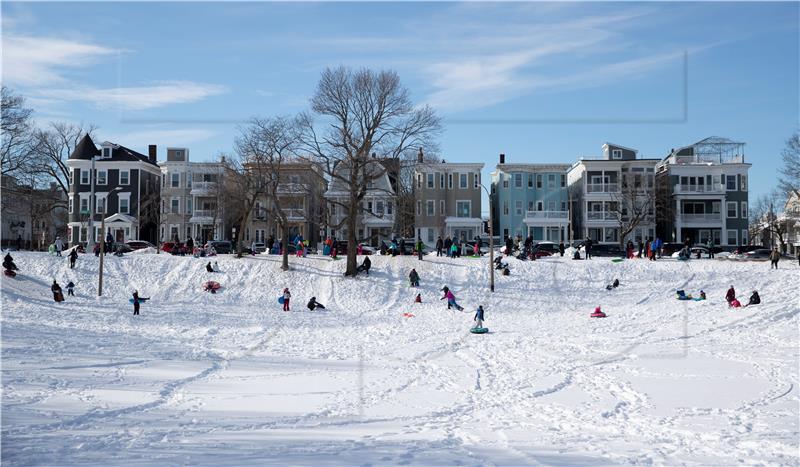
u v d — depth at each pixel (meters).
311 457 11.81
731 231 85.69
